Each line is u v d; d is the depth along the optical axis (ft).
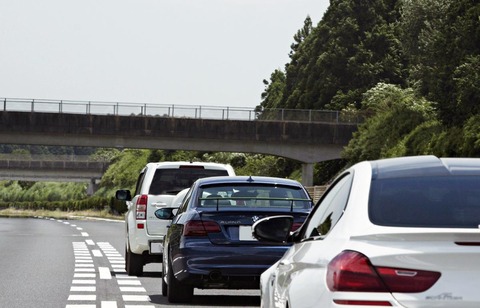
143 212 173.78
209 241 125.39
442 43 526.57
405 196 54.29
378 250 50.47
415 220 52.47
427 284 49.47
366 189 55.47
